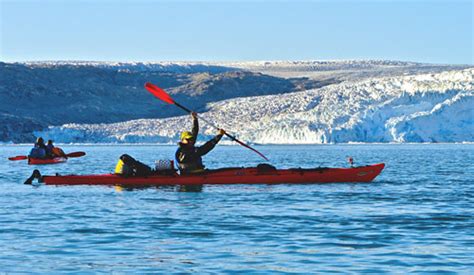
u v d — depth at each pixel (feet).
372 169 119.65
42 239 63.93
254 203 90.43
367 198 96.53
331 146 595.06
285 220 75.05
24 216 79.10
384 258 54.75
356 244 60.75
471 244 60.34
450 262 53.16
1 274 50.11
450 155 309.83
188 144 113.70
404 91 607.37
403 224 71.97
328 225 71.41
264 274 50.03
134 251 58.23
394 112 593.42
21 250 58.70
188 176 113.60
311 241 62.28
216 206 87.35
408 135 577.02
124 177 114.21
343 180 118.42
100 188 110.42
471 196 100.07
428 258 54.65
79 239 63.87
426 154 330.54
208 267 52.21
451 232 66.80
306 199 94.94
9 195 101.71
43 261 54.34
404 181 128.57
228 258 55.26
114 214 80.53
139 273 50.55
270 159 286.87
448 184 122.21
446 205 88.53
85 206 88.02
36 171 119.75
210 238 64.23
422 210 83.30
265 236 65.10
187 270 51.34
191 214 80.12
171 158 337.31
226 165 228.02
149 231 68.18
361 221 74.18
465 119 581.53
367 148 500.33
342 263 53.16
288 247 59.57
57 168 193.36
